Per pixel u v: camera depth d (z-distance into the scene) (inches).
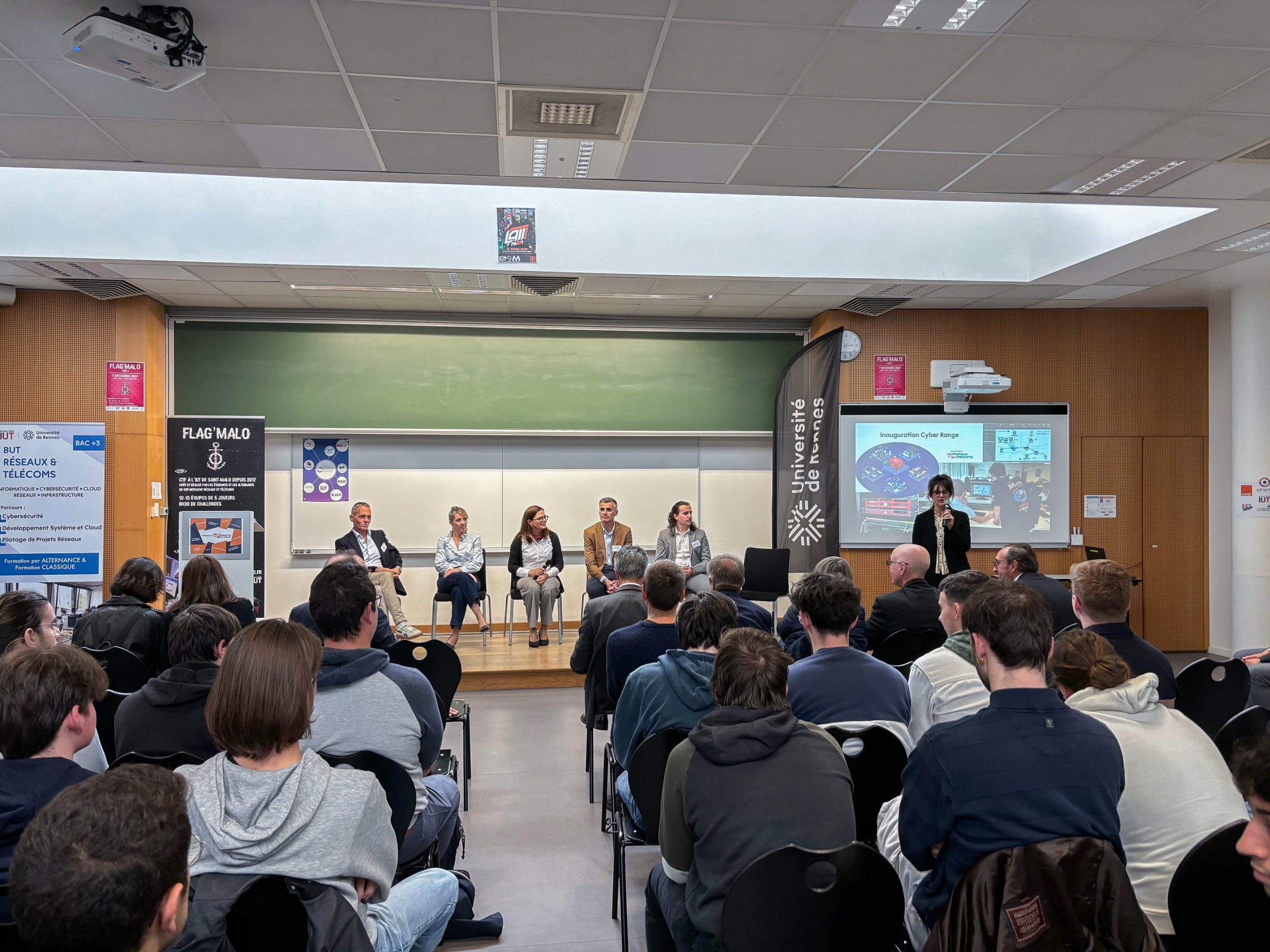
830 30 137.9
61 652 68.0
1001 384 323.6
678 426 349.1
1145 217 242.5
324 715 91.0
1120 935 59.1
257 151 188.5
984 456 339.6
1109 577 123.3
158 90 158.4
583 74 152.9
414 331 336.2
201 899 57.4
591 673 172.2
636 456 353.1
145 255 255.3
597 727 170.2
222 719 62.1
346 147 186.1
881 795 98.5
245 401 327.9
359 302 316.8
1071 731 66.1
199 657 98.1
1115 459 343.6
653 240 275.4
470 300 313.3
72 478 302.2
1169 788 74.5
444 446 341.4
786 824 71.2
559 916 123.2
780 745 74.2
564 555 347.6
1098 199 221.5
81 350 304.8
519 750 205.2
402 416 335.0
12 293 296.0
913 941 79.4
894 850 86.3
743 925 65.8
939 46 143.3
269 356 329.4
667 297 308.3
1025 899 60.0
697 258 277.1
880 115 170.2
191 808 60.4
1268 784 46.8
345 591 95.5
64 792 40.4
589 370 344.8
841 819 72.7
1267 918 60.6
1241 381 300.2
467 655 289.7
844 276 282.0
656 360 348.5
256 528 306.8
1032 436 340.5
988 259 289.4
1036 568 182.5
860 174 204.5
